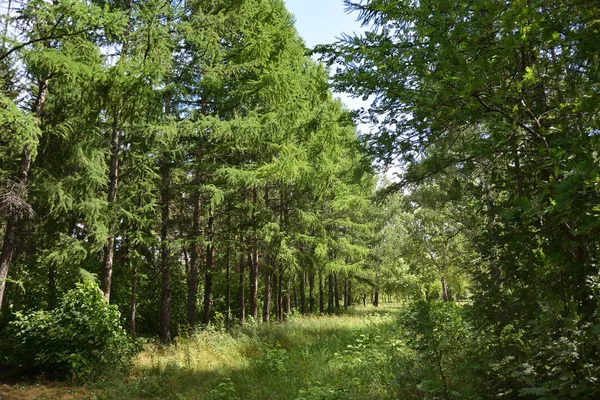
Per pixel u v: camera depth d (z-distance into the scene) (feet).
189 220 52.37
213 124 35.04
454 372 14.44
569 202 7.32
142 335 57.93
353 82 13.02
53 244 38.60
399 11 11.13
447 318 16.81
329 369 23.26
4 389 24.67
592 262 9.98
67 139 29.89
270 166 35.09
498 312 11.89
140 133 34.91
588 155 8.13
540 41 9.66
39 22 24.25
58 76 25.50
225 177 36.78
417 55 11.43
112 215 32.91
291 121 36.63
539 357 10.80
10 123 22.63
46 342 27.07
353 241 73.51
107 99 25.91
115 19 23.09
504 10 9.16
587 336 8.93
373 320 39.70
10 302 45.11
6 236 29.78
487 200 13.09
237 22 37.76
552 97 11.00
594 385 8.80
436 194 30.30
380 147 14.28
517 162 11.83
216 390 20.75
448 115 11.51
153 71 25.90
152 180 39.47
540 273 9.96
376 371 20.51
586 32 8.76
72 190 31.73
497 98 9.62
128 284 58.03
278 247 44.91
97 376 26.55
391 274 78.74
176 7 34.99
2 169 31.96
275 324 43.06
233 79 39.47
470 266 14.69
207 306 48.62
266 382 22.48
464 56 10.39
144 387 24.02
